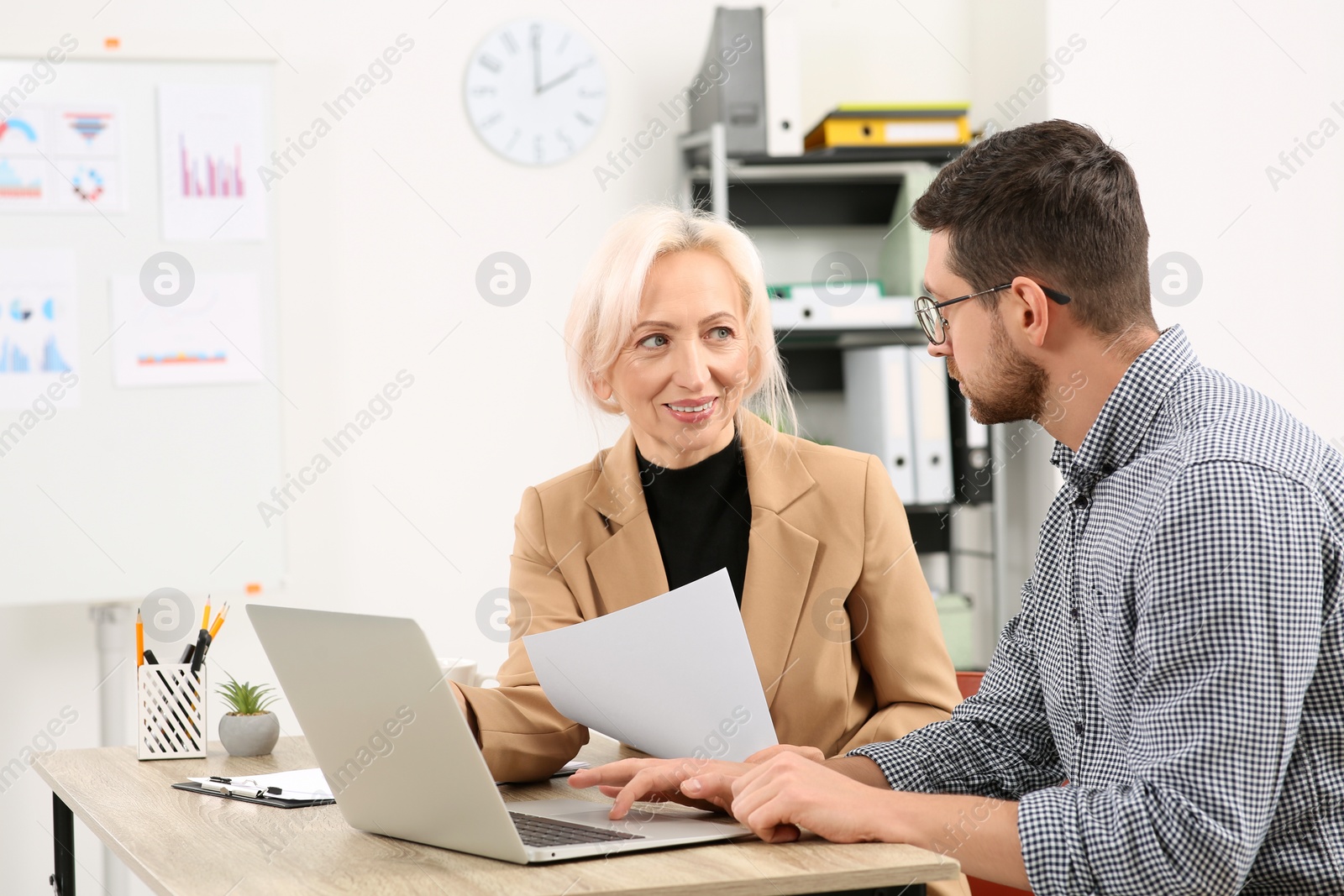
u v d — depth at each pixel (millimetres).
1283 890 1001
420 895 917
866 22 3402
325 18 3037
